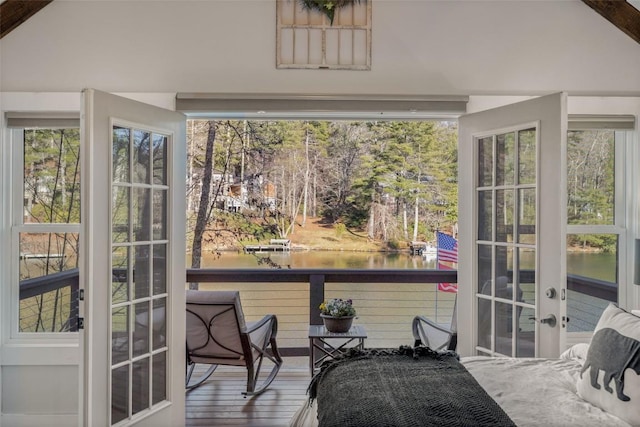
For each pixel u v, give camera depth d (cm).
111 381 258
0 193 311
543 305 264
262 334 383
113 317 262
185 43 314
